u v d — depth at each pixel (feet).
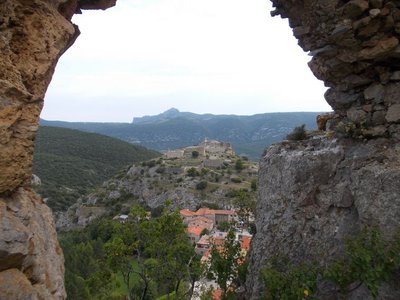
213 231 167.12
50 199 258.78
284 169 27.30
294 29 24.17
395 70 22.56
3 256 13.08
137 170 282.56
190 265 49.19
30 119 15.43
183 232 49.85
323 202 24.14
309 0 22.18
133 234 50.16
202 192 241.76
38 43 16.16
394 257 16.80
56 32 17.04
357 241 18.33
